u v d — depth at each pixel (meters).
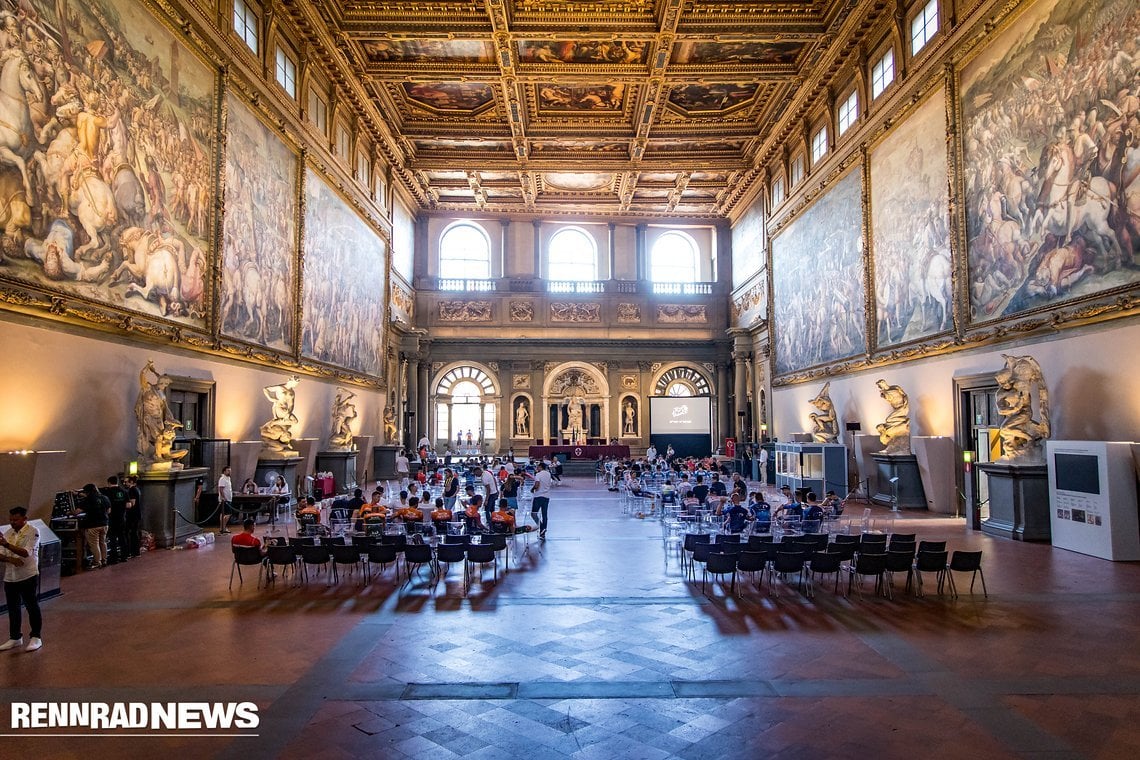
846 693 5.75
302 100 18.94
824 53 20.64
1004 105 13.85
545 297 35.12
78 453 10.93
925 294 16.66
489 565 11.05
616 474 25.38
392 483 24.16
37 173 9.89
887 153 18.47
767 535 10.27
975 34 14.63
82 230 10.73
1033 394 13.27
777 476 23.22
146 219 12.28
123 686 5.92
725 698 5.66
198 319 13.97
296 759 4.65
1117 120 11.21
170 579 9.93
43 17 10.00
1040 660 6.49
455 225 35.47
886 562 8.85
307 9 17.95
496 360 34.84
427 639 7.20
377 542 10.05
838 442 21.50
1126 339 11.23
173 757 4.68
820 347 23.11
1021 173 13.40
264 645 7.00
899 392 17.58
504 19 18.72
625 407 35.16
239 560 9.40
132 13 11.93
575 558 11.69
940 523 15.04
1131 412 11.15
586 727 5.13
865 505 18.73
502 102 24.41
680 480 19.78
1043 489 12.88
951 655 6.66
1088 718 5.24
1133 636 7.20
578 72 21.86
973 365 15.14
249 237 15.98
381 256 27.00
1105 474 11.08
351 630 7.51
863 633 7.39
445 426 34.69
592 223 35.97
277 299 17.50
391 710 5.44
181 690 5.84
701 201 34.16
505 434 34.44
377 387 26.31
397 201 30.59
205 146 14.17
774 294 27.91
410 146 27.83
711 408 35.28
